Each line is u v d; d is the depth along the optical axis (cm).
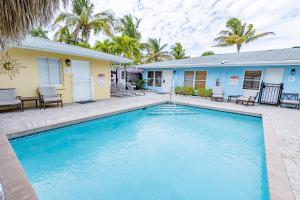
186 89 1316
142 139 529
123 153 432
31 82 679
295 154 319
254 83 1027
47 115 568
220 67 1160
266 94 983
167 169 361
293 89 899
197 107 899
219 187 302
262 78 990
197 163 386
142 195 279
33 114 577
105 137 536
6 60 607
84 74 882
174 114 836
